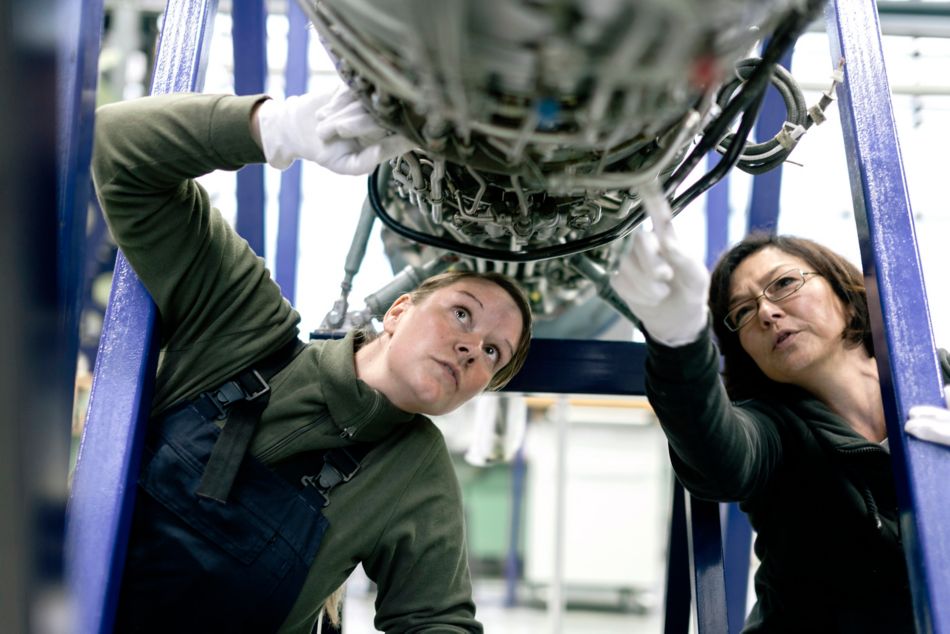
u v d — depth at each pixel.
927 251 2.97
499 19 0.71
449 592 1.28
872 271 1.19
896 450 1.11
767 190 1.89
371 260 2.71
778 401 1.52
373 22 0.77
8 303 0.69
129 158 1.16
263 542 1.19
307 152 1.05
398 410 1.27
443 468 1.34
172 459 1.21
